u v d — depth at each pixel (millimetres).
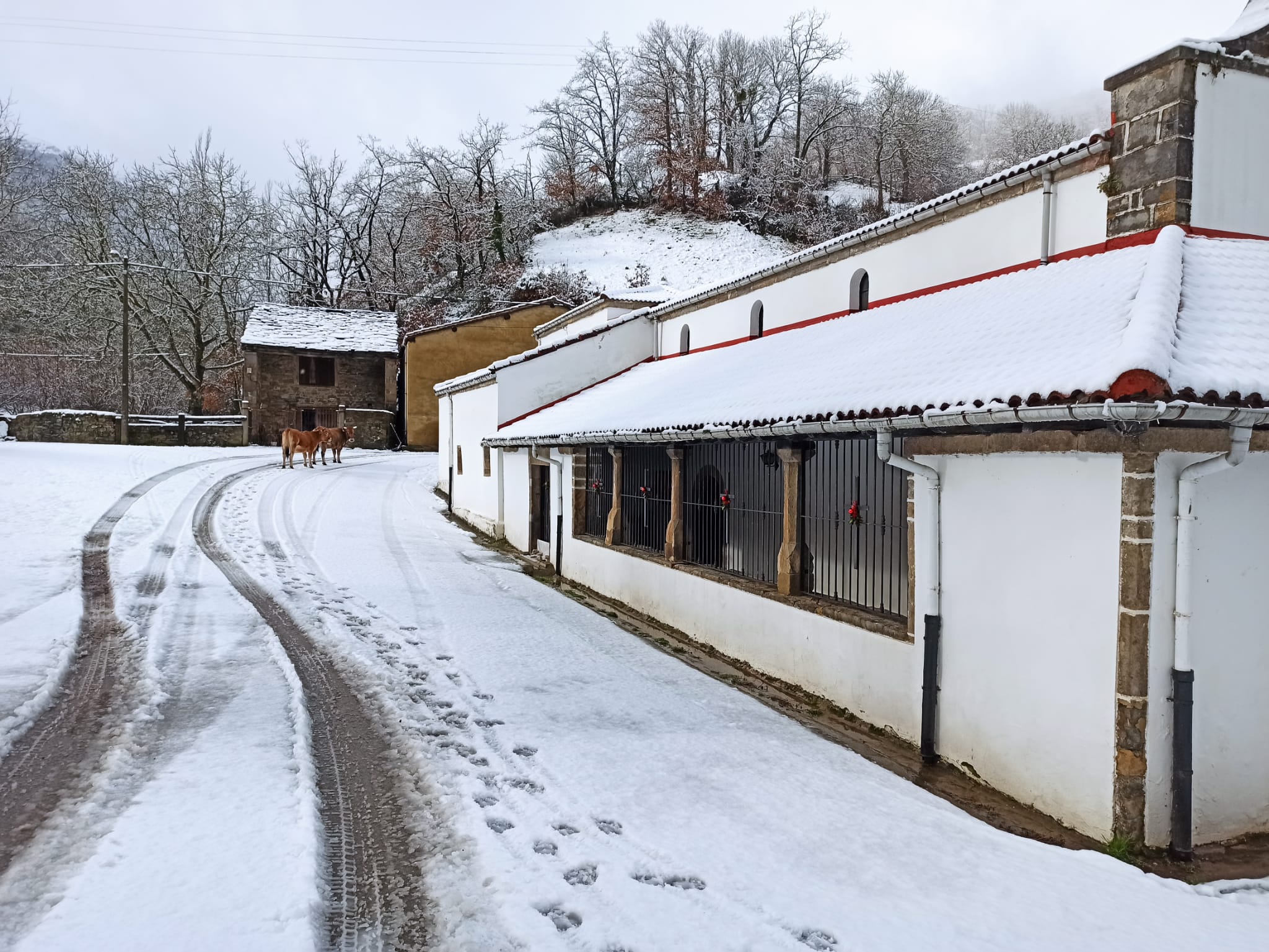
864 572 8383
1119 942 3740
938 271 9109
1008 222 8133
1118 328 5117
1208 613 4926
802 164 54031
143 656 7531
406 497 21062
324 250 50094
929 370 6277
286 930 3549
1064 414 4625
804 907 3949
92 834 4352
